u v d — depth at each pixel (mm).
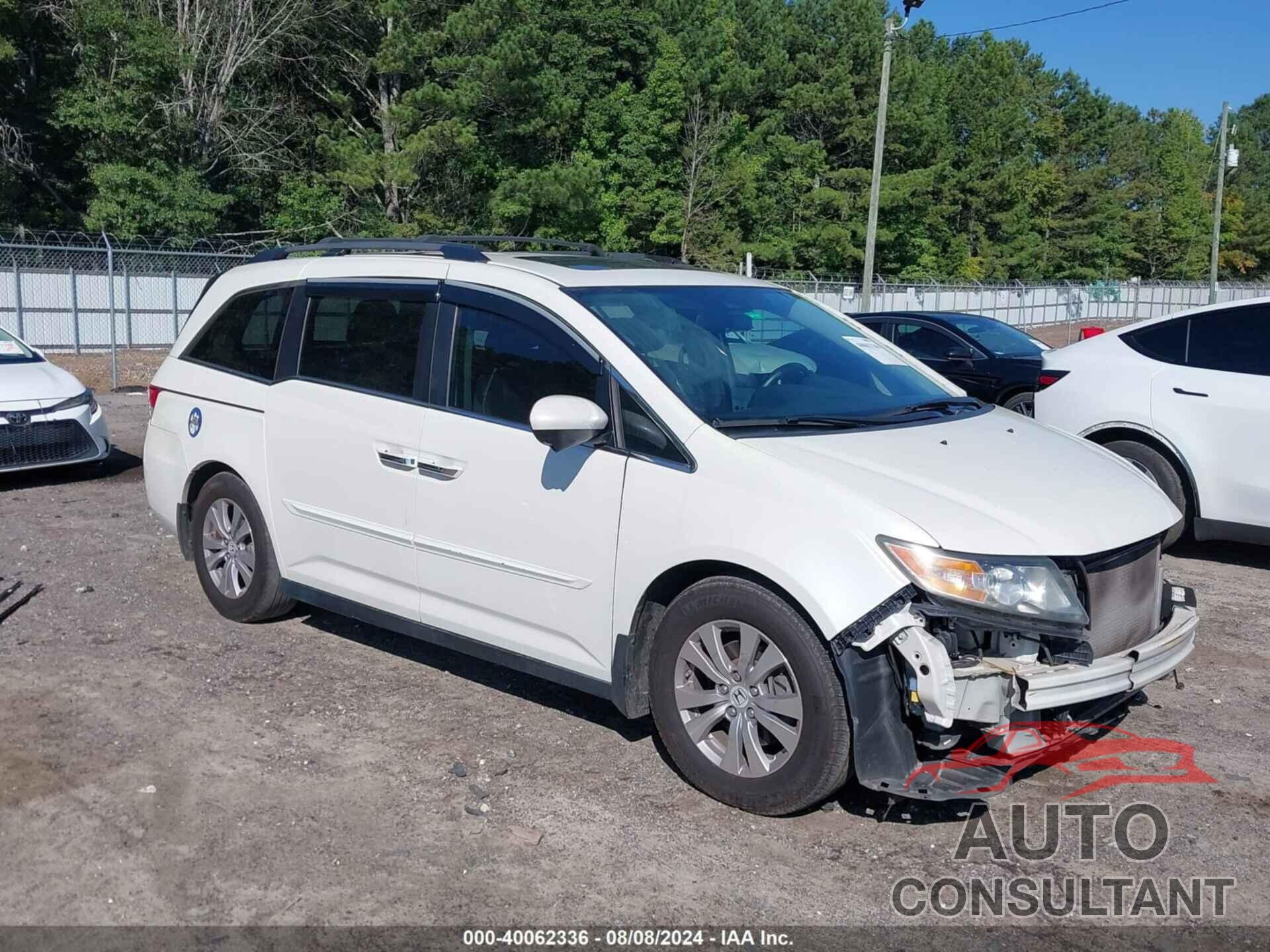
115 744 4504
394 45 32812
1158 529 4164
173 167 34625
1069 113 81750
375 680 5262
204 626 5969
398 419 4945
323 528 5324
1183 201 81500
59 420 9508
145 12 34781
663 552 4082
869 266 27281
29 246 21938
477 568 4680
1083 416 7848
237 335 5910
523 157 37250
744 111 52375
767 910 3445
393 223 34938
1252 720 4957
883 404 4742
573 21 41844
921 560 3629
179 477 6109
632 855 3744
